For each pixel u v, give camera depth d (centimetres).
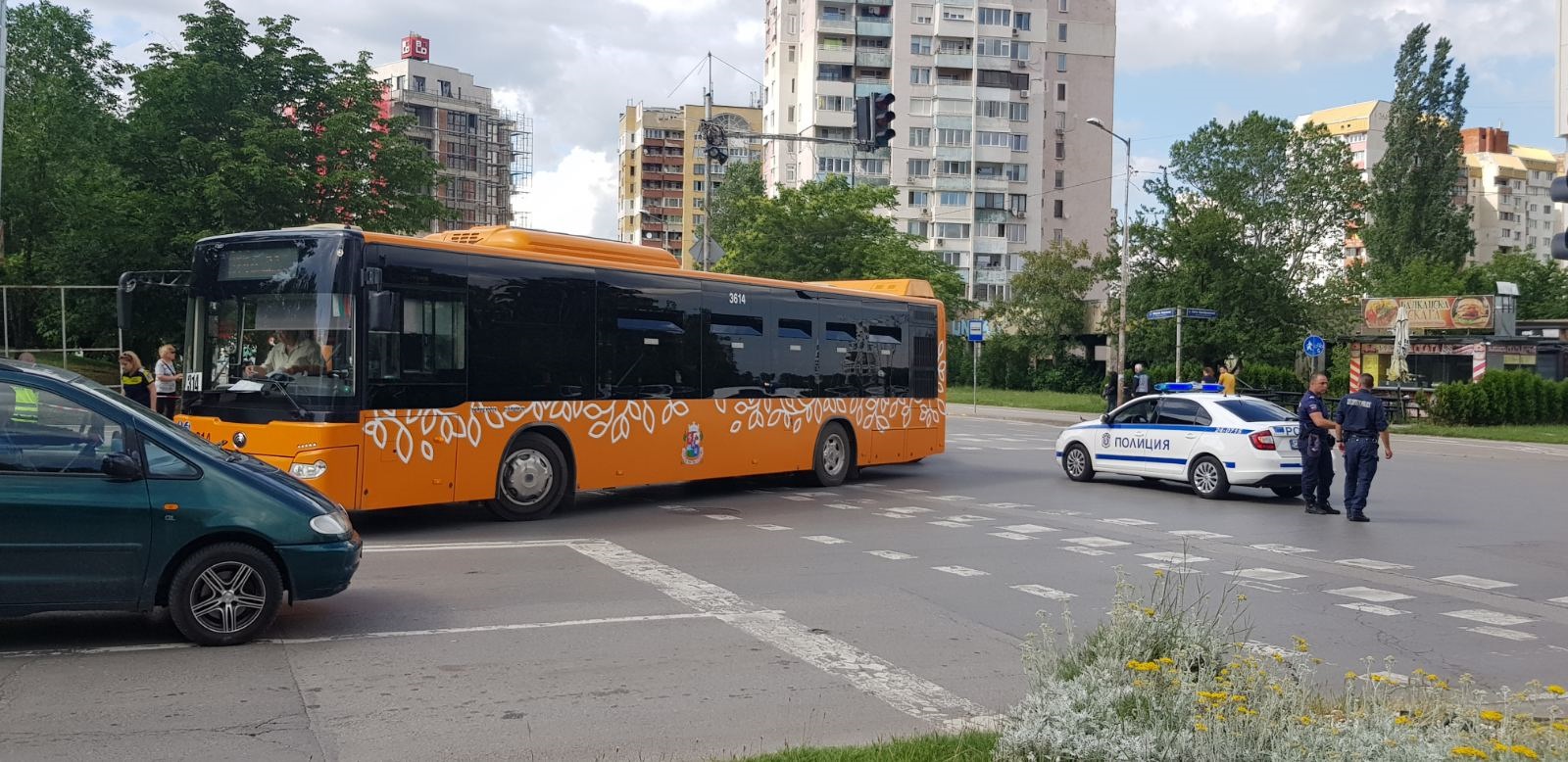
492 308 1247
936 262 6000
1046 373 6875
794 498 1608
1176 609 765
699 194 14438
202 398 1166
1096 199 9856
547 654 695
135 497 662
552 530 1234
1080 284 6800
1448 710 445
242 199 2920
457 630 752
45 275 3141
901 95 9175
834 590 922
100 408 670
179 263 2972
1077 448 1883
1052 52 9750
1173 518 1435
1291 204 6250
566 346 1330
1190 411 1722
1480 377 4347
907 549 1140
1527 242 15012
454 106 13212
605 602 850
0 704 571
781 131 9750
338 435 1100
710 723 567
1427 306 4938
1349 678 614
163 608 757
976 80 9181
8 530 633
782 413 1652
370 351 1128
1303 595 945
